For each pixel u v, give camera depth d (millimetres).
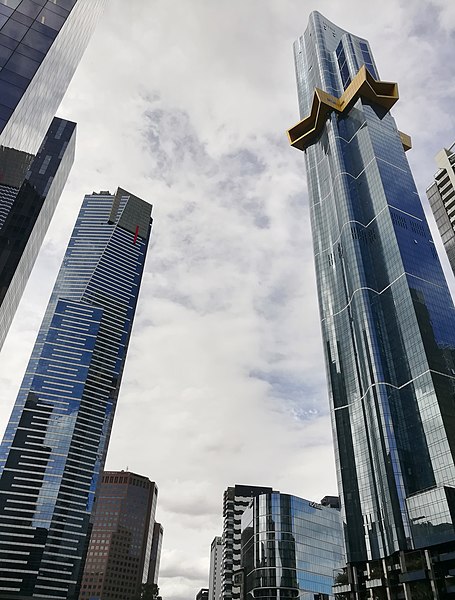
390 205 172750
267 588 155750
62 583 197250
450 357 140125
